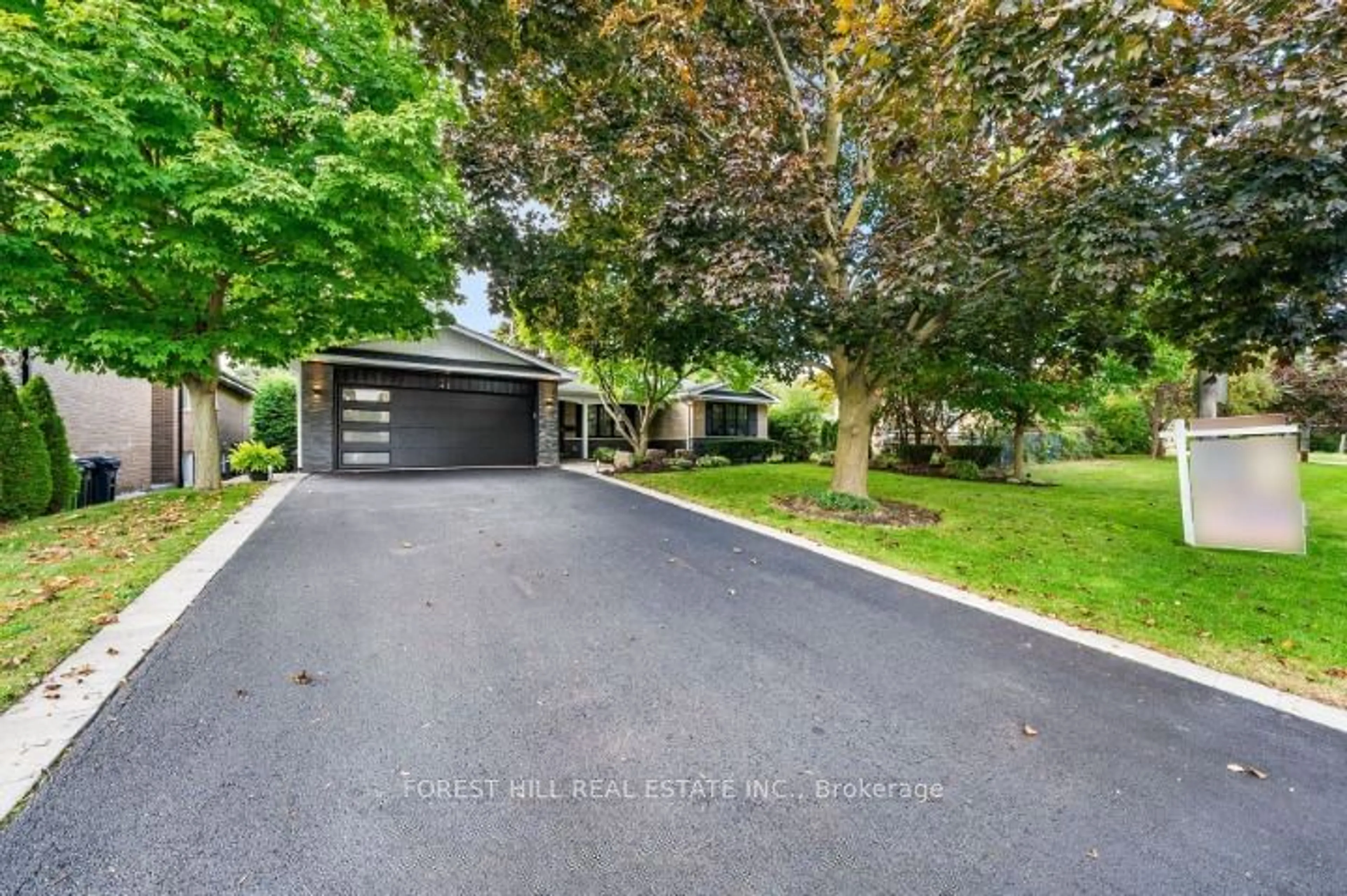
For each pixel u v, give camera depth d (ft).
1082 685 10.69
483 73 24.75
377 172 23.86
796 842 6.49
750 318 26.48
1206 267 19.16
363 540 19.08
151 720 8.25
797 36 24.67
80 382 37.96
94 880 5.58
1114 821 7.04
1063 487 40.06
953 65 14.66
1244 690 10.64
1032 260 19.63
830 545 20.80
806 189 20.93
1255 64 13.65
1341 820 7.17
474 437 47.01
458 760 7.74
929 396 48.01
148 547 17.34
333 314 29.76
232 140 22.44
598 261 28.50
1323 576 17.90
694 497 30.60
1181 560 19.74
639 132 21.11
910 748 8.50
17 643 10.32
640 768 7.77
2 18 18.06
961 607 14.82
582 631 12.39
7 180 20.57
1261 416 20.97
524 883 5.77
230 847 6.05
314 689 9.41
